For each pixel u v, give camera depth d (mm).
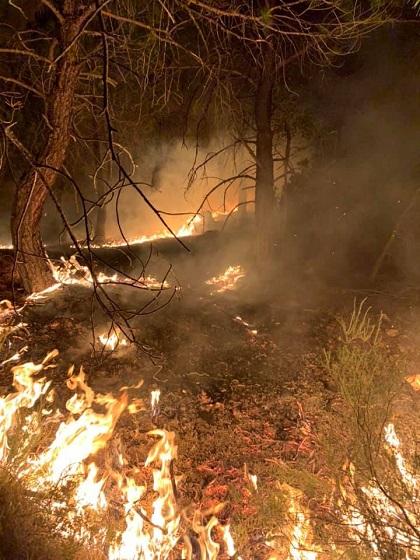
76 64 6465
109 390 5625
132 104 10008
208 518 4188
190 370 5980
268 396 5691
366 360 4047
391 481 3582
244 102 9914
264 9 6695
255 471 4684
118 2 6801
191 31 8891
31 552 3271
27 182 6805
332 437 4215
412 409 5055
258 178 8445
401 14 7996
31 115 10094
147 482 4527
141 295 7273
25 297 7117
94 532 3623
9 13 8906
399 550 3248
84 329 6414
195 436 5133
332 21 7859
